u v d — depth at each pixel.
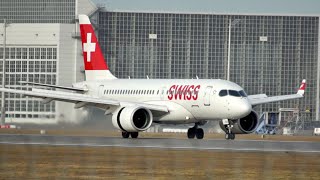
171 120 172.38
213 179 80.00
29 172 85.50
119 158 104.00
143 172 85.88
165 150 119.69
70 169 88.81
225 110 162.88
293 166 94.81
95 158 103.75
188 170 88.31
